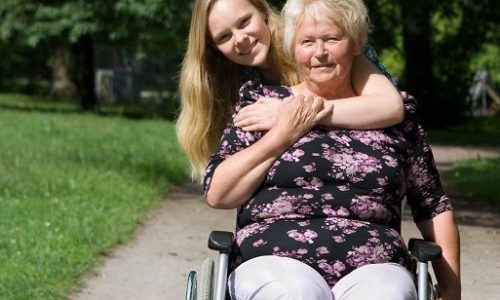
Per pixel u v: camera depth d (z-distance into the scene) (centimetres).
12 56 4188
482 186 1311
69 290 682
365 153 389
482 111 3359
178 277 745
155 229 944
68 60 3434
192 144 446
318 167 386
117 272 751
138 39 2712
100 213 969
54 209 977
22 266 726
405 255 388
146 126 2203
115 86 3803
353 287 367
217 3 437
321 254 377
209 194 395
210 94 442
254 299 365
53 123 2136
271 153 387
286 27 403
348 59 399
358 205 383
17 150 1519
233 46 438
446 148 2194
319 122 392
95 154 1486
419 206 404
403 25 2722
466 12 2614
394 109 394
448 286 398
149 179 1248
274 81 451
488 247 895
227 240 375
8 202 1005
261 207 389
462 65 2831
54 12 2438
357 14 396
